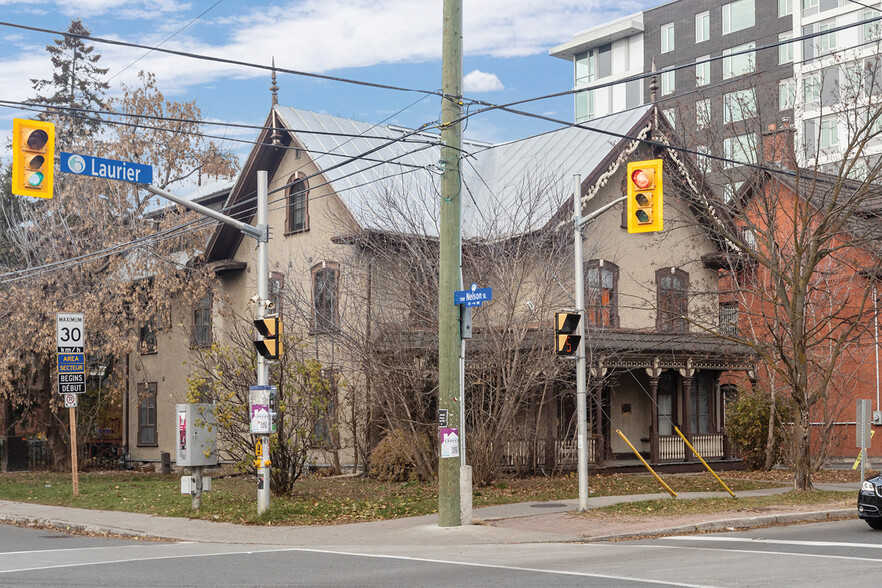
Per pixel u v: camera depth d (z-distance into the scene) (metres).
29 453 37.19
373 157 30.64
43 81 51.41
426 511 18.55
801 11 60.25
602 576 10.86
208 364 24.83
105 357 33.69
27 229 31.06
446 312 16.50
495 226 24.50
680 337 29.80
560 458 26.00
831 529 16.19
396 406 23.77
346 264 25.73
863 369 34.62
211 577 11.23
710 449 30.66
